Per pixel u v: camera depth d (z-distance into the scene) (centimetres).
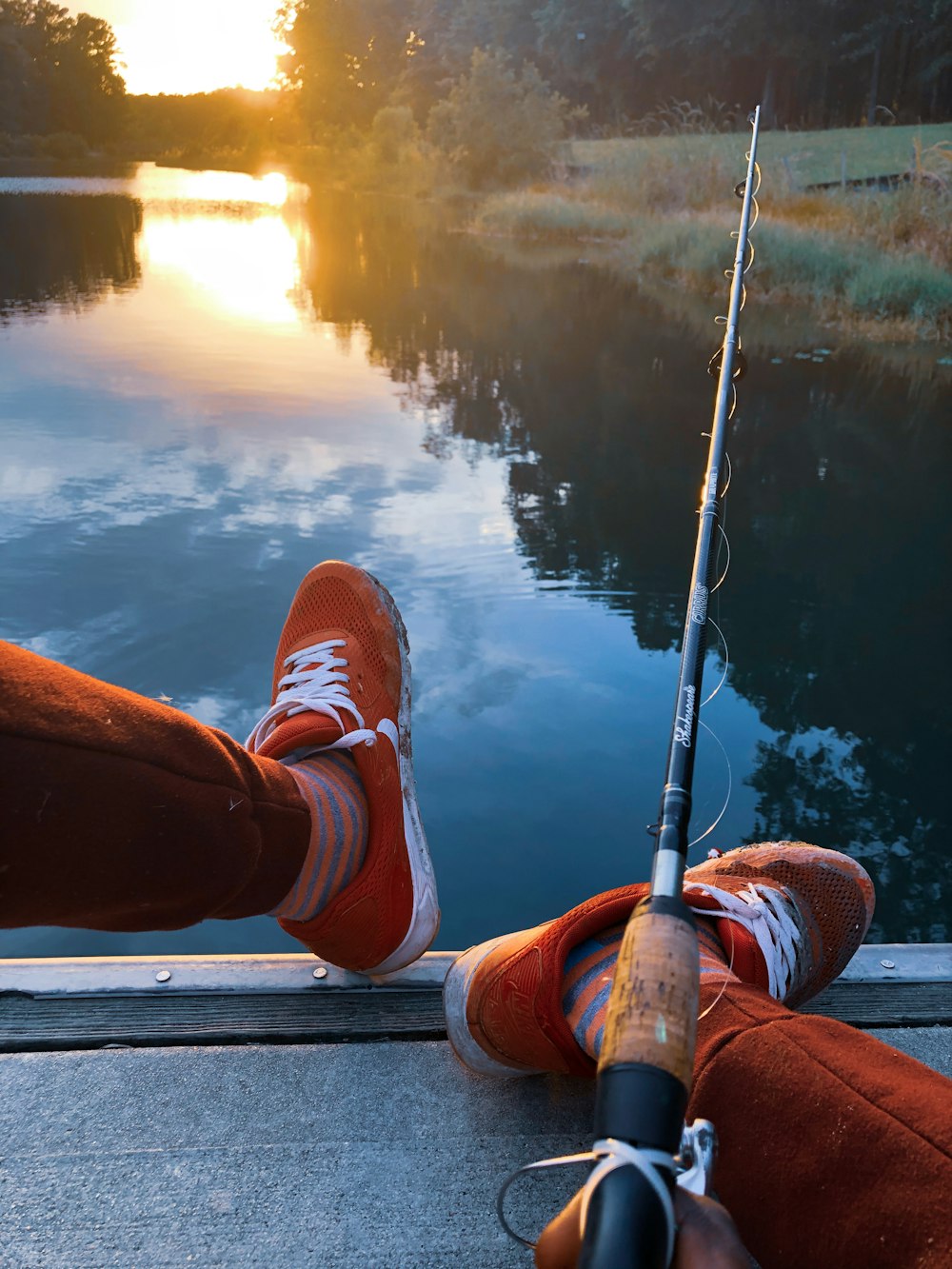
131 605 272
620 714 231
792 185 1283
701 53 3169
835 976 98
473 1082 101
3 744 59
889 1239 54
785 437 471
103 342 655
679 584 299
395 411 496
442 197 2347
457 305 873
